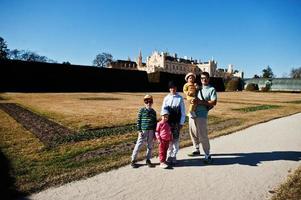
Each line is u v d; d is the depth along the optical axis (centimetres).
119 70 4862
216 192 484
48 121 1186
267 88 7056
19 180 511
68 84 4206
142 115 632
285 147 831
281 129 1162
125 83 4938
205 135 655
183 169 609
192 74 695
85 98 2633
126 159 660
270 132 1082
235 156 724
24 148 741
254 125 1245
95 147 770
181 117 667
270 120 1427
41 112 1473
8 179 515
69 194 463
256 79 8744
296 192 474
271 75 12738
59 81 4116
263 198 459
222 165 643
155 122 638
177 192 481
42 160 641
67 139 859
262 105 2341
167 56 12206
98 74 4572
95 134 945
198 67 13275
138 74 5138
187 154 731
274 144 870
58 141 830
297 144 875
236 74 14925
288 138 970
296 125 1284
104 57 10694
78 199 445
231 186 512
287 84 8150
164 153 624
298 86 7969
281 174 582
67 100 2322
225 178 555
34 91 3781
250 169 615
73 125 1103
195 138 714
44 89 3941
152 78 5469
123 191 481
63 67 4172
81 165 611
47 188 484
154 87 5328
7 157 654
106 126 1098
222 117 1468
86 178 536
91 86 4472
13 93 3138
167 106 663
